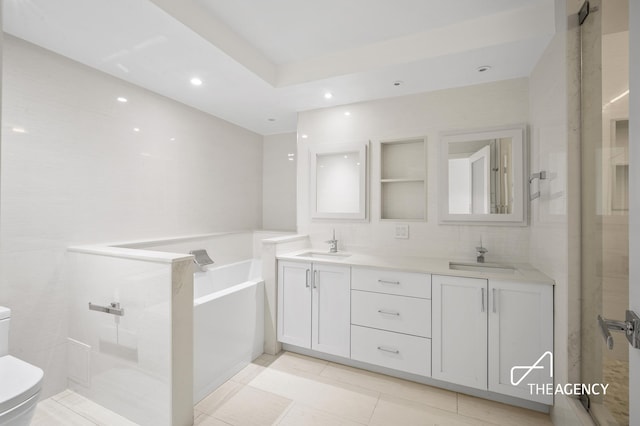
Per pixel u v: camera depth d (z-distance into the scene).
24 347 1.85
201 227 3.11
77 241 2.10
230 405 1.89
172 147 2.80
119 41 1.87
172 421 1.59
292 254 2.71
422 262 2.34
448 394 2.01
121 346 1.78
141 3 1.53
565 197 1.55
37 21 1.67
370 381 2.15
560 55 1.62
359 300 2.27
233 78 2.36
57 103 2.00
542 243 1.98
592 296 1.40
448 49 2.00
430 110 2.60
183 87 2.54
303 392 2.02
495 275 1.88
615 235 1.19
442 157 2.53
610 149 1.22
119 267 1.79
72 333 2.02
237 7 1.82
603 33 1.26
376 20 1.95
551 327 1.75
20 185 1.83
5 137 1.77
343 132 2.94
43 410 1.84
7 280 1.79
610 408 1.24
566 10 1.52
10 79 1.79
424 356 2.07
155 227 2.64
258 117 3.34
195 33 1.78
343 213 2.91
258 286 2.50
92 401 1.92
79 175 2.12
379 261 2.39
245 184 3.74
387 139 2.76
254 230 3.75
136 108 2.49
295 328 2.50
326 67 2.36
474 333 1.94
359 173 2.85
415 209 2.76
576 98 1.49
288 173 3.89
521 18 1.82
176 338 1.61
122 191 2.39
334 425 1.72
